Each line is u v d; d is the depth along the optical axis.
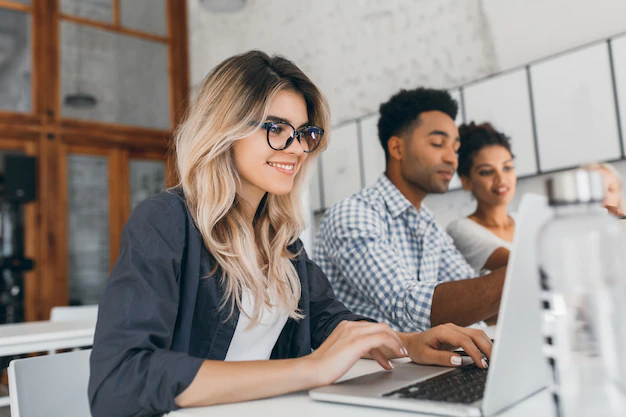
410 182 2.29
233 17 3.94
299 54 3.26
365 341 0.80
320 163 2.79
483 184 2.09
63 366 1.03
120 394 0.75
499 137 2.08
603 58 1.83
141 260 0.88
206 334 1.03
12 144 3.77
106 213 4.09
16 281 3.73
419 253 2.13
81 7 4.11
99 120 4.11
